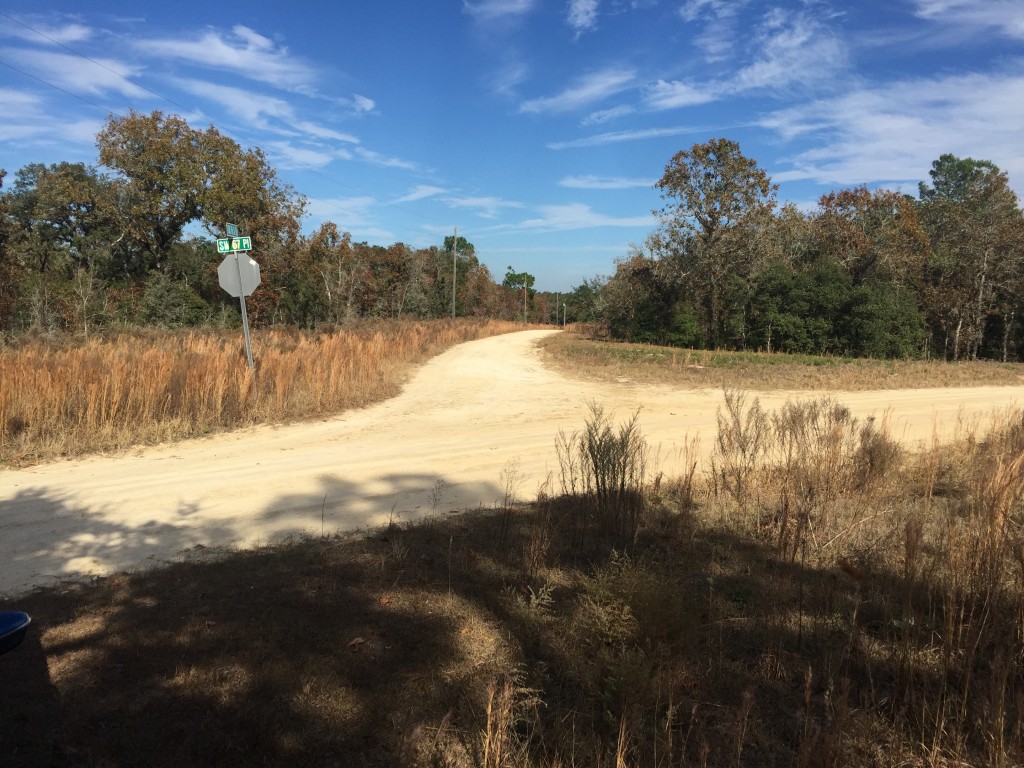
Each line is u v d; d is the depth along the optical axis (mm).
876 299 35562
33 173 42375
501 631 3705
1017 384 20188
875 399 15500
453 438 10133
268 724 2826
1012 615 3422
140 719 2820
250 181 35750
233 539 5457
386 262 59375
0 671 2992
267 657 3367
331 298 40844
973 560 3816
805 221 44656
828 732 2682
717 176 39625
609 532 5422
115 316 28391
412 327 36312
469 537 5359
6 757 2391
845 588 4215
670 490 6777
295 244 37500
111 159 34531
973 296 39875
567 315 114812
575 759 2574
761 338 38781
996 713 2594
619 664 2871
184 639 3553
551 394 15695
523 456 8836
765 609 3895
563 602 4031
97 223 39406
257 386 11664
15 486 7078
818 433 7133
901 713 2820
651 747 2662
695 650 3387
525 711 2877
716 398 15219
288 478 7559
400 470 8008
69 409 9453
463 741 2742
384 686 3145
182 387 10672
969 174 71000
